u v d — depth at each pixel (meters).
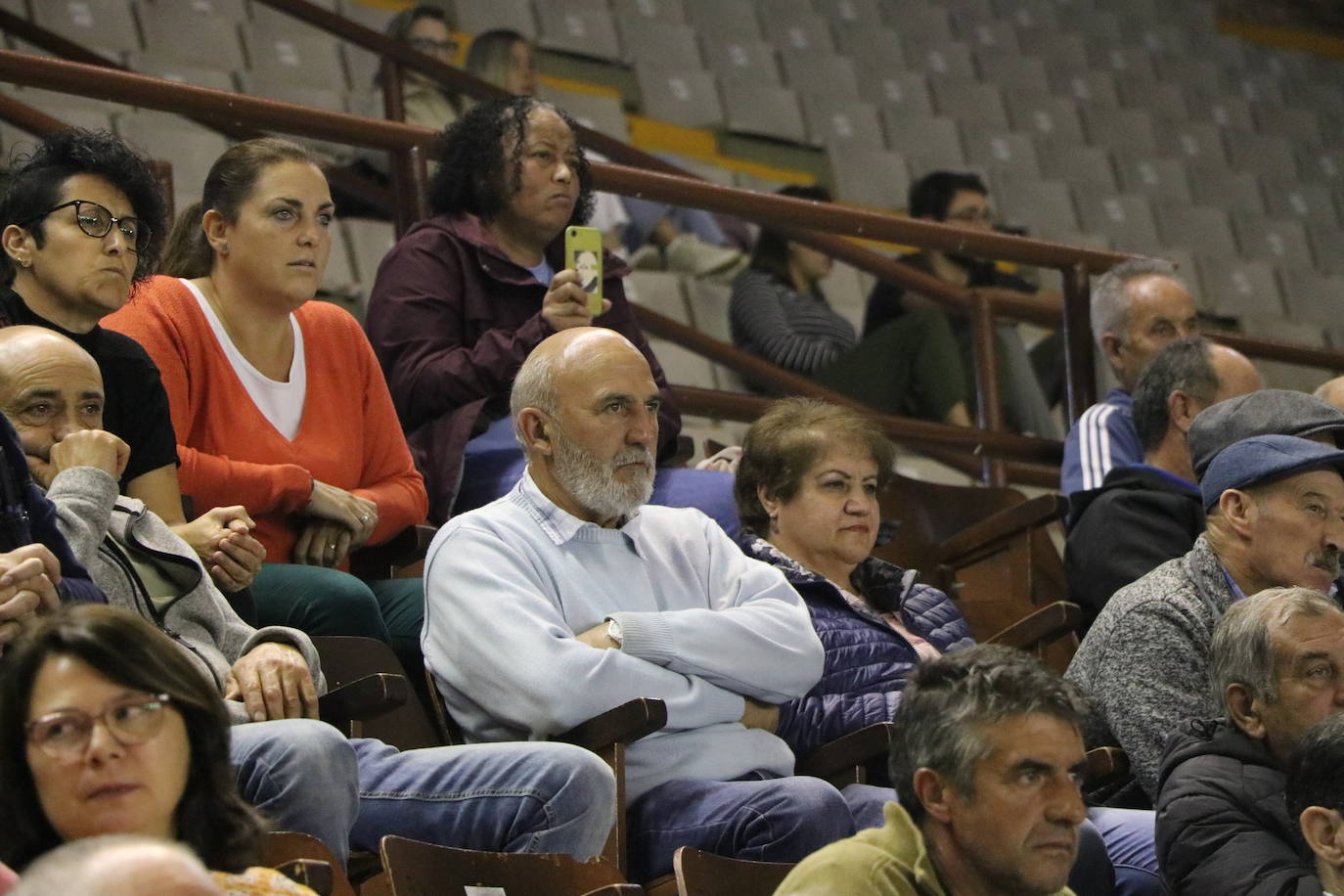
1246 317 26.20
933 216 21.45
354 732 8.80
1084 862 9.26
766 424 11.03
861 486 10.84
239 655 8.60
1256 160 31.16
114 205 9.47
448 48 20.70
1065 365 15.34
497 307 12.26
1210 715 9.92
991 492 13.37
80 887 4.40
